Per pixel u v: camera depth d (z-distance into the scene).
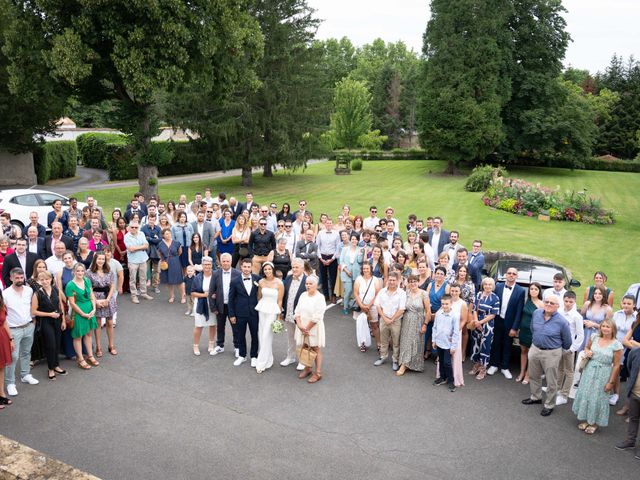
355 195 31.59
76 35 19.97
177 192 31.41
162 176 41.50
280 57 31.28
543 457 6.75
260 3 30.08
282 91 31.44
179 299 13.25
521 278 10.59
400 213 25.55
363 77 91.31
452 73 42.28
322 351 10.17
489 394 8.53
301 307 8.70
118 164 37.31
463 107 41.44
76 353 9.20
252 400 8.07
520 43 45.19
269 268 9.15
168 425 7.27
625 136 58.12
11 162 32.81
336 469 6.36
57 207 13.53
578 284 10.78
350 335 11.06
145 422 7.34
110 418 7.43
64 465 4.21
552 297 7.74
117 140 44.72
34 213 12.26
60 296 8.90
